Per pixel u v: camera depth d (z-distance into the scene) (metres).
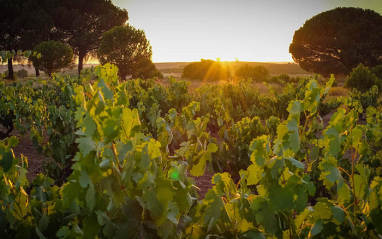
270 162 1.53
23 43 33.41
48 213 1.82
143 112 7.02
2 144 1.68
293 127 1.53
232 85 12.07
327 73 39.34
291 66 102.31
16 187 1.80
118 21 44.25
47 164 4.20
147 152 1.32
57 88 10.46
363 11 41.00
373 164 3.69
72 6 41.75
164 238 1.35
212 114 8.52
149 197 1.28
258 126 4.72
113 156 1.29
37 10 36.66
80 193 1.22
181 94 9.42
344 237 1.65
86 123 1.16
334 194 3.38
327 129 1.67
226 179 1.65
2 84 7.63
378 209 1.60
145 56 33.97
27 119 7.21
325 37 37.81
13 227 1.79
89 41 41.00
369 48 37.12
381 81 18.25
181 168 1.60
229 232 1.63
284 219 1.59
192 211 1.79
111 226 1.27
